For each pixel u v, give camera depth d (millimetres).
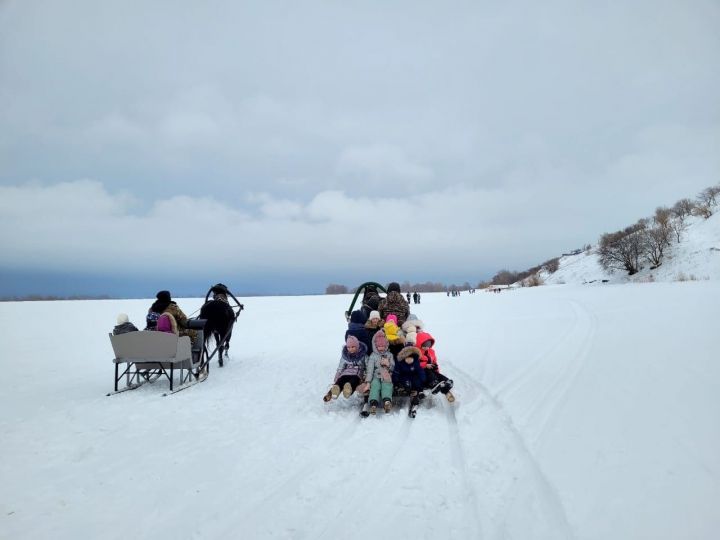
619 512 3197
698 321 12266
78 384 8922
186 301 58031
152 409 6816
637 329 12164
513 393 7012
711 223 65250
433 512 3498
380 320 7375
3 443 5293
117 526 3410
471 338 14266
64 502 3816
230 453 4895
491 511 3459
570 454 4309
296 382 8875
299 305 43594
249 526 3367
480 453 4656
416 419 6070
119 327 8539
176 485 4113
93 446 5164
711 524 2914
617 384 6461
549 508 3414
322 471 4359
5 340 16594
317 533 3242
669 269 58844
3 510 3688
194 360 9023
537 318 19484
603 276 69875
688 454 3910
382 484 4031
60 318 25969
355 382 6594
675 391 5656
